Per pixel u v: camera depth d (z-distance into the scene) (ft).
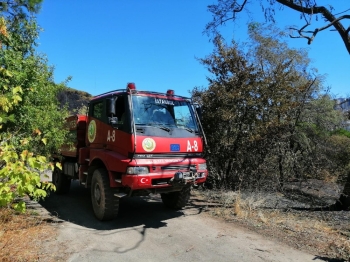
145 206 24.07
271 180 29.17
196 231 18.06
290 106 28.17
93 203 20.45
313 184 31.30
